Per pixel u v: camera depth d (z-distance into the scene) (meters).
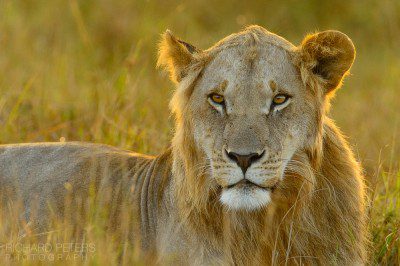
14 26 21.05
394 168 12.89
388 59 23.70
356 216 9.63
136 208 10.14
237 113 8.95
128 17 22.91
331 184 9.45
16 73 17.86
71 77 18.02
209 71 9.27
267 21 25.70
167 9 24.52
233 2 25.83
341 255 9.50
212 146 9.05
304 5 26.14
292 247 9.39
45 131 13.81
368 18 25.91
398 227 10.73
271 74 9.01
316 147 9.23
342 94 20.72
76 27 22.62
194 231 9.41
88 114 14.70
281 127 8.98
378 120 17.62
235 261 9.41
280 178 8.98
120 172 10.50
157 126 14.14
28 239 10.19
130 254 9.74
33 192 10.78
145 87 16.28
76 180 10.62
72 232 10.29
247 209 8.91
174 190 9.66
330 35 9.23
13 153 11.30
